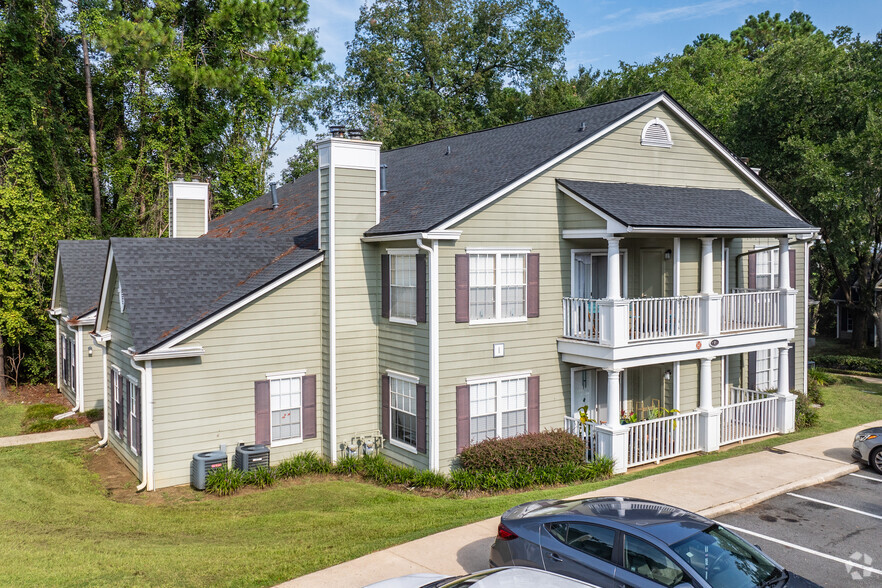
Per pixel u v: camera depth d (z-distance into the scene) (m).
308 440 17.31
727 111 37.22
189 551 10.61
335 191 16.89
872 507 12.96
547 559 8.25
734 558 7.62
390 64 47.94
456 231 15.41
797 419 20.20
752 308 18.91
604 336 16.08
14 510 13.69
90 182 36.50
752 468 15.41
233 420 16.23
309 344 17.28
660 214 16.34
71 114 36.69
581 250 17.61
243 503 14.25
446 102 47.81
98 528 12.38
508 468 15.05
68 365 25.81
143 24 33.84
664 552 7.48
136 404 16.12
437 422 15.53
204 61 37.50
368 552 10.28
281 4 40.34
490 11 49.19
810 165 29.08
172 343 15.23
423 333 15.78
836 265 35.78
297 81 43.28
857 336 39.03
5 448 19.12
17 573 9.62
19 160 27.95
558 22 50.19
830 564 10.35
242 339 16.28
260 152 42.38
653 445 16.70
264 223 23.77
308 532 11.61
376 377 17.73
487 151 20.39
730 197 19.81
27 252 27.62
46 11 32.28
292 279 16.92
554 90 50.59
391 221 16.98
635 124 18.59
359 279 17.36
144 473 15.20
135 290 16.14
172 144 37.31
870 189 28.38
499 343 16.39
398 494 14.62
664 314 16.92
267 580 9.23
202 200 26.98
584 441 16.28
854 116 30.53
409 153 25.62
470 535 10.97
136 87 37.53
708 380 17.81
